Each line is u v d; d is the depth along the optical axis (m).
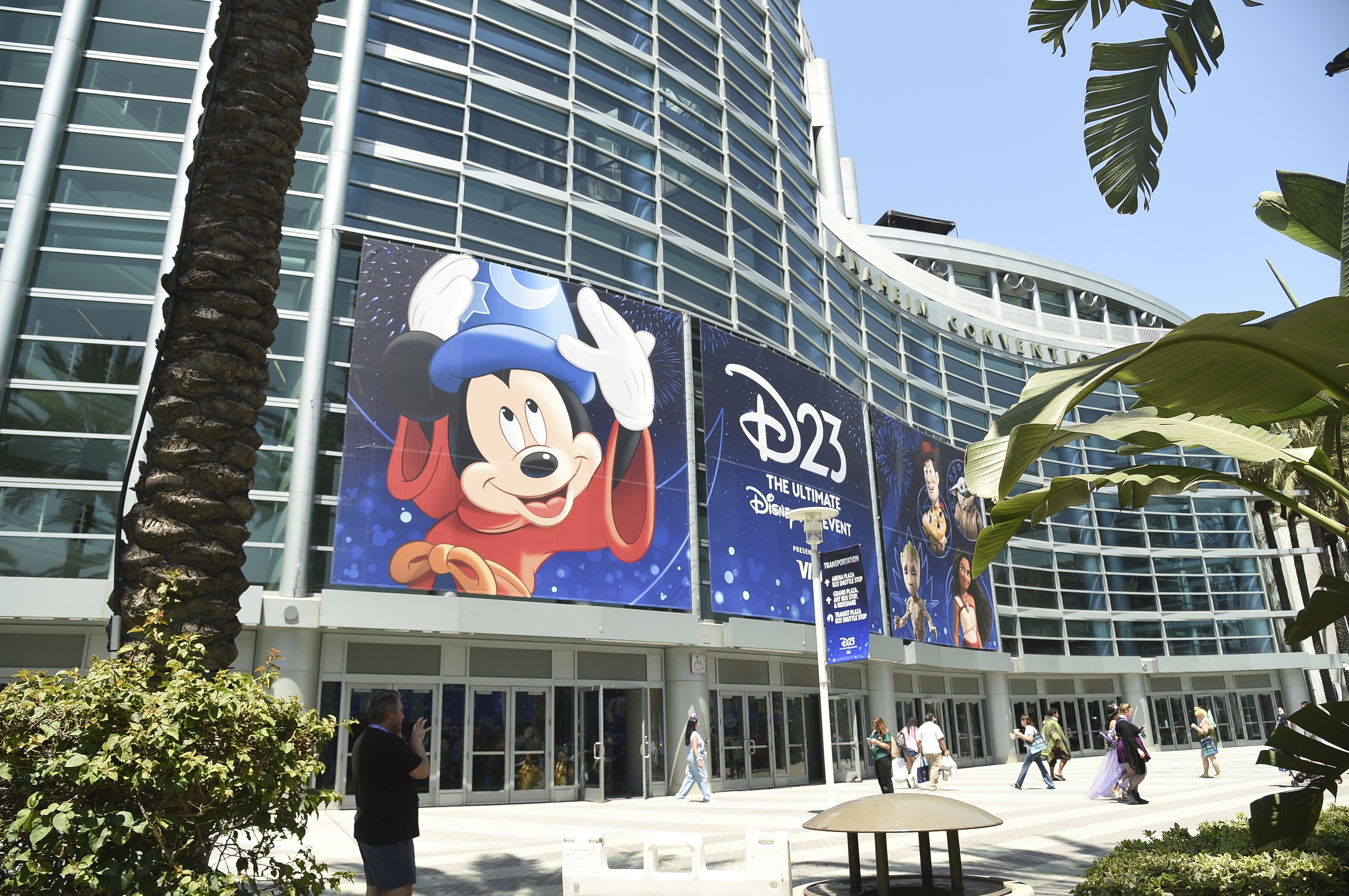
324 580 17.19
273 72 6.51
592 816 15.11
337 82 20.50
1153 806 14.57
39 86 18.41
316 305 18.36
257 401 6.06
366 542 16.81
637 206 24.92
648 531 20.77
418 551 17.30
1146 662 40.28
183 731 4.43
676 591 20.88
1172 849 6.02
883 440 30.62
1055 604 39.00
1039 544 39.44
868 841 11.47
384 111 20.78
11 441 16.19
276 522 17.22
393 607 16.77
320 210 19.39
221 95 6.39
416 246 19.19
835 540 26.11
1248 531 45.56
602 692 19.81
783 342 28.78
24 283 16.95
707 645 21.12
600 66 25.73
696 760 18.44
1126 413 4.84
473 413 18.70
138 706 4.42
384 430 17.56
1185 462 45.84
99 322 17.27
